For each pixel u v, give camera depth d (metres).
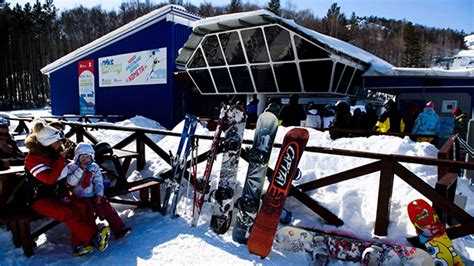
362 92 11.64
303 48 9.33
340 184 3.49
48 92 42.94
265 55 10.19
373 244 2.53
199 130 5.83
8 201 3.28
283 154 2.79
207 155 3.56
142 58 13.84
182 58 12.38
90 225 2.63
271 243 2.59
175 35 12.98
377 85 10.09
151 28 13.36
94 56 15.62
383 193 2.73
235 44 10.66
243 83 11.33
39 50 44.12
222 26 10.25
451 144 3.75
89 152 2.73
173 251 2.66
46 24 48.03
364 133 5.71
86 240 2.55
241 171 3.90
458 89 8.76
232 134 3.21
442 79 8.88
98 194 2.76
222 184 3.13
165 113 13.38
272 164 3.91
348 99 10.66
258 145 3.00
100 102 15.70
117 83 14.88
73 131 5.22
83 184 2.71
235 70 11.23
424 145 4.05
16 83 40.47
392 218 2.96
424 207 2.51
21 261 2.55
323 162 3.96
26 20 43.00
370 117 6.48
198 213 3.11
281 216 3.04
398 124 5.84
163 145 5.32
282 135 4.68
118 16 58.44
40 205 2.59
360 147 4.24
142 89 14.05
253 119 8.33
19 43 40.62
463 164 2.42
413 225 2.66
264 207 2.74
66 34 52.84
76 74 16.55
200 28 10.54
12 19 40.72
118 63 14.71
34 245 2.79
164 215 3.38
